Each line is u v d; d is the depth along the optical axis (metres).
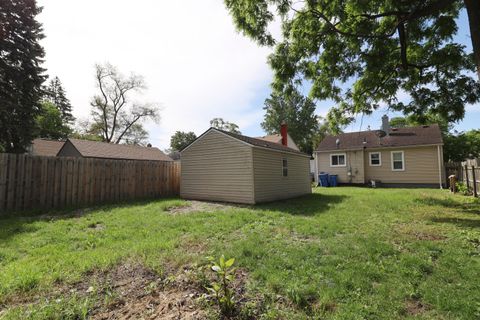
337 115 9.66
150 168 11.61
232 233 5.05
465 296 2.46
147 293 2.63
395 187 17.16
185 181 11.76
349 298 2.48
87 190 9.19
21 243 4.39
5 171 7.27
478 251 3.67
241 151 9.95
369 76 8.16
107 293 2.62
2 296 2.51
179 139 50.00
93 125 30.33
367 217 6.38
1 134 13.61
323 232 4.98
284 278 2.90
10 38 13.95
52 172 8.30
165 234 4.92
